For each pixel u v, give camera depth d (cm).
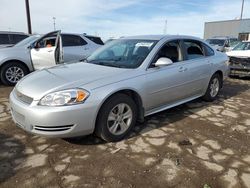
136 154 347
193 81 512
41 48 753
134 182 289
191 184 288
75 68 421
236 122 472
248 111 537
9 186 280
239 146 377
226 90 739
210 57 570
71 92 333
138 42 476
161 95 440
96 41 916
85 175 301
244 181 294
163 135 407
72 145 368
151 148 365
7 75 741
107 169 312
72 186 281
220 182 292
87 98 338
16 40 1302
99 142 379
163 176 300
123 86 372
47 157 338
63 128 332
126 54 455
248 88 779
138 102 409
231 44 1898
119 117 379
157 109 450
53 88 339
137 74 398
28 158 335
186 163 328
